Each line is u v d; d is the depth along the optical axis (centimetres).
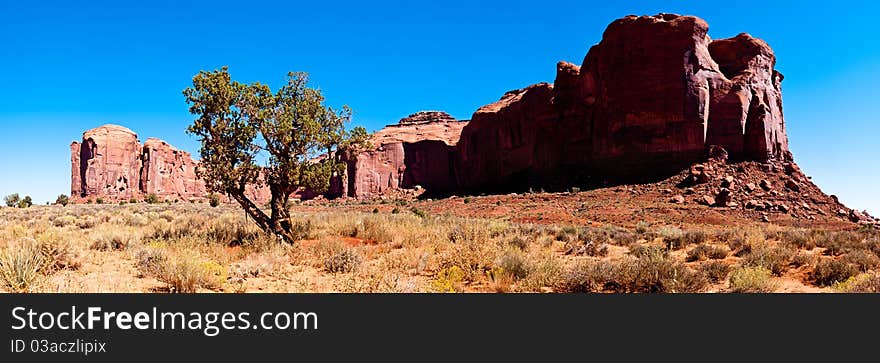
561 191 6250
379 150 11094
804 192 4912
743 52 6184
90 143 12488
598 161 6291
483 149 9406
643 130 5884
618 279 838
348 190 10519
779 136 6038
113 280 805
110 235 1341
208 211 3550
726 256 1327
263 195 12019
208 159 1492
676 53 5781
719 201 4666
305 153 1546
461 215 5000
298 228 1639
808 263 1102
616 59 6175
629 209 4628
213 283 789
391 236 1501
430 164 11100
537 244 1585
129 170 12838
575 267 894
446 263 966
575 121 6888
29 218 2512
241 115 1532
